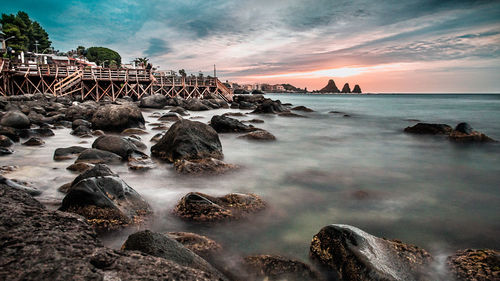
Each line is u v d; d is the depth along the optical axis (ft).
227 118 43.62
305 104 150.20
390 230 13.64
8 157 25.35
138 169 21.81
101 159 22.93
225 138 38.27
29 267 4.83
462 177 22.71
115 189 13.56
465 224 14.40
